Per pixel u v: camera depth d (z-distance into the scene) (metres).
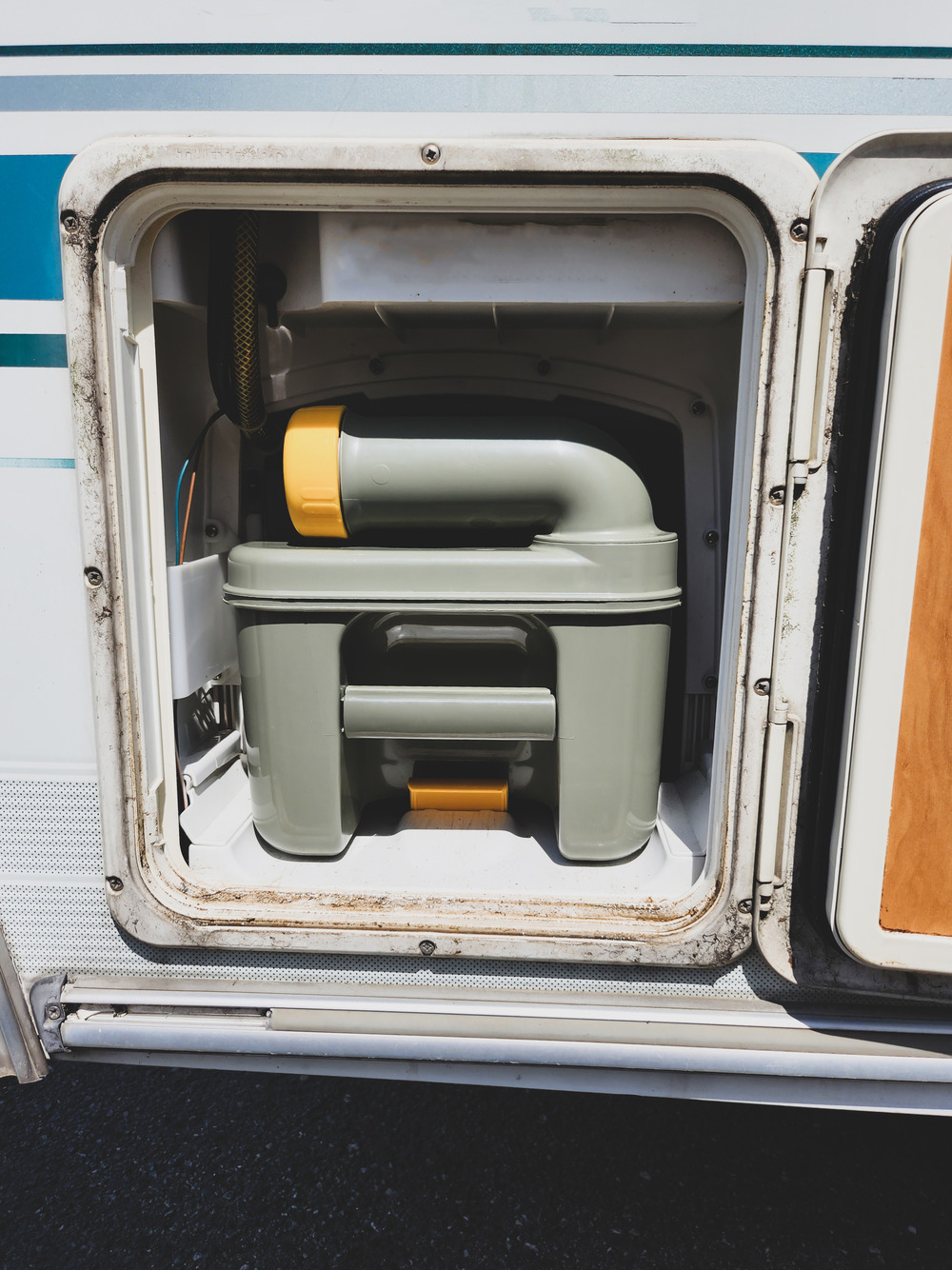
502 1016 1.24
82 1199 1.53
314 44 1.08
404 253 1.20
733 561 1.22
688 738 1.74
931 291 1.00
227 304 1.37
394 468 1.34
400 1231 1.46
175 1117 1.73
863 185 1.07
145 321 1.25
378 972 1.29
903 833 1.12
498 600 1.34
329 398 1.63
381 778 1.66
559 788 1.43
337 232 1.20
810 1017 1.23
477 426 1.35
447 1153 1.64
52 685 1.26
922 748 1.10
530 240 1.18
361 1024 1.24
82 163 1.11
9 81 1.12
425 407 1.65
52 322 1.17
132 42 1.10
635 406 1.61
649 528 1.36
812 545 1.16
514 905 1.29
